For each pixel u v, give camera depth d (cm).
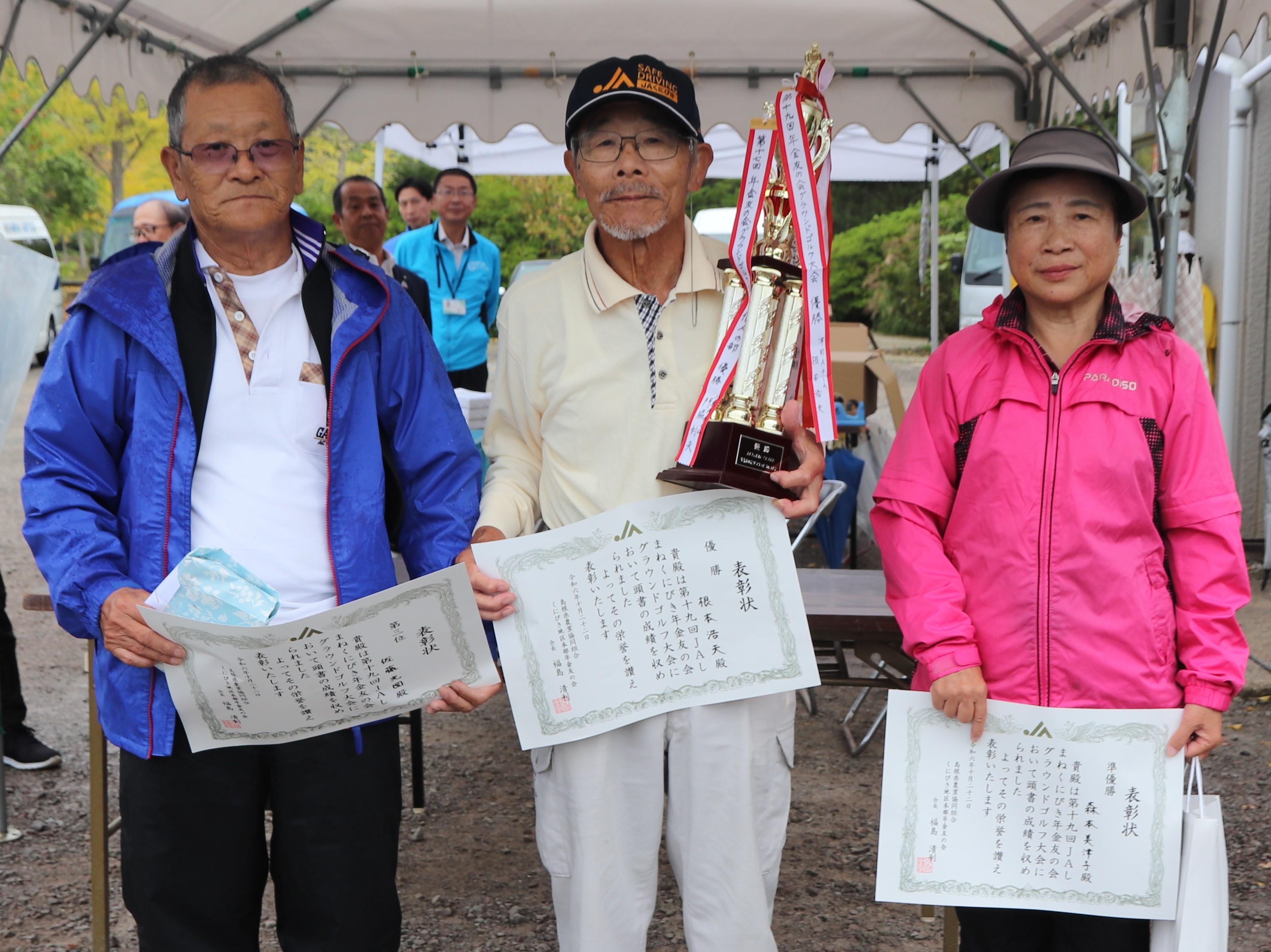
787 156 171
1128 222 178
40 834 313
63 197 2220
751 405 174
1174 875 167
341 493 173
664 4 512
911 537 181
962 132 546
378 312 176
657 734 184
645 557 178
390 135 793
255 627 159
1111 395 170
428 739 395
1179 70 349
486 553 179
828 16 518
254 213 164
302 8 508
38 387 169
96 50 420
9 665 354
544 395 191
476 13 516
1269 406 542
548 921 272
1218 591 169
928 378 186
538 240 2214
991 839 174
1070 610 170
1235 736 392
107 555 164
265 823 199
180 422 168
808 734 397
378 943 185
